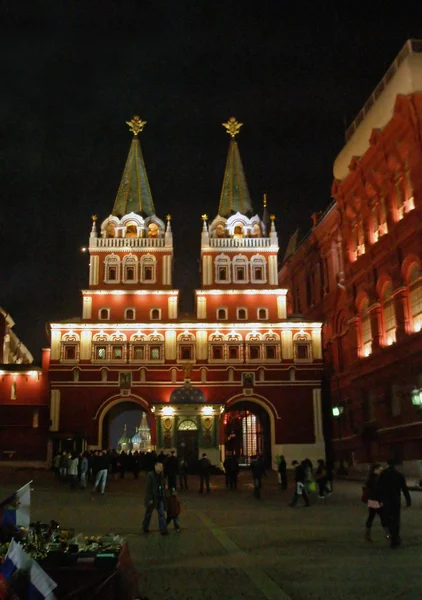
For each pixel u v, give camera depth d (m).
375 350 48.31
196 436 61.06
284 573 12.13
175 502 18.55
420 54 42.72
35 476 48.84
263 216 76.06
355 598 10.19
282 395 63.66
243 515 23.08
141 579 11.72
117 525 20.12
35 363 70.50
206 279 66.69
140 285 66.31
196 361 64.12
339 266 63.31
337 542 15.80
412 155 42.81
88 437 61.91
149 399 63.16
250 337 64.94
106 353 64.06
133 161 73.12
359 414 52.25
